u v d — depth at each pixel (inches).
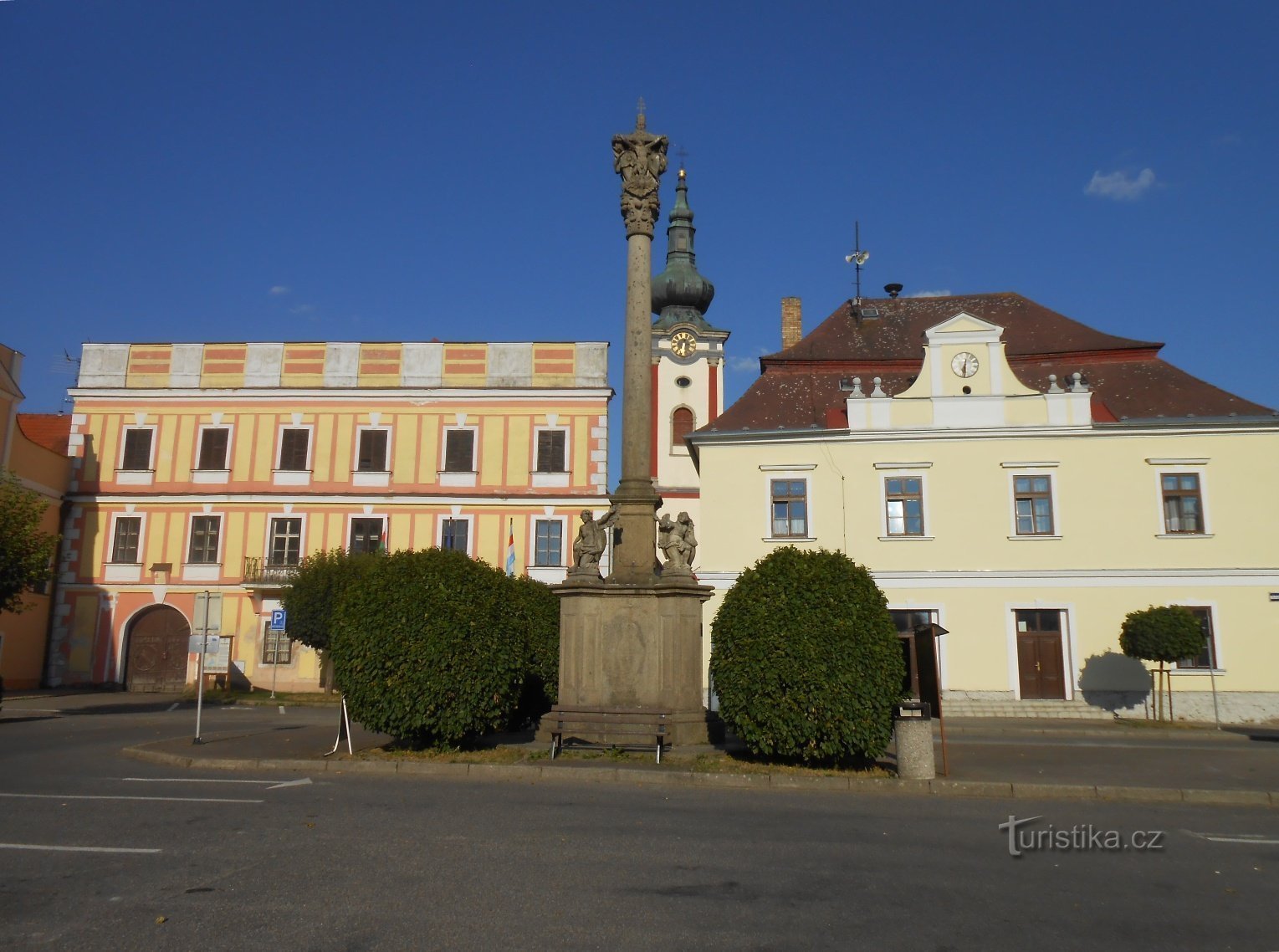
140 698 1488.7
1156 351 1318.9
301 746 671.1
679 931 261.7
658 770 550.9
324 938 251.0
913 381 1306.6
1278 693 1133.7
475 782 536.1
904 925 271.6
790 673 568.4
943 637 1203.2
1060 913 287.3
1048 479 1220.5
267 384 1713.8
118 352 1731.1
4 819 403.5
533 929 260.4
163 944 244.8
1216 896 309.1
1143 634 1077.8
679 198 2262.6
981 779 560.1
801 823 421.7
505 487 1678.2
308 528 1675.7
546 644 792.9
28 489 1587.1
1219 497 1182.9
